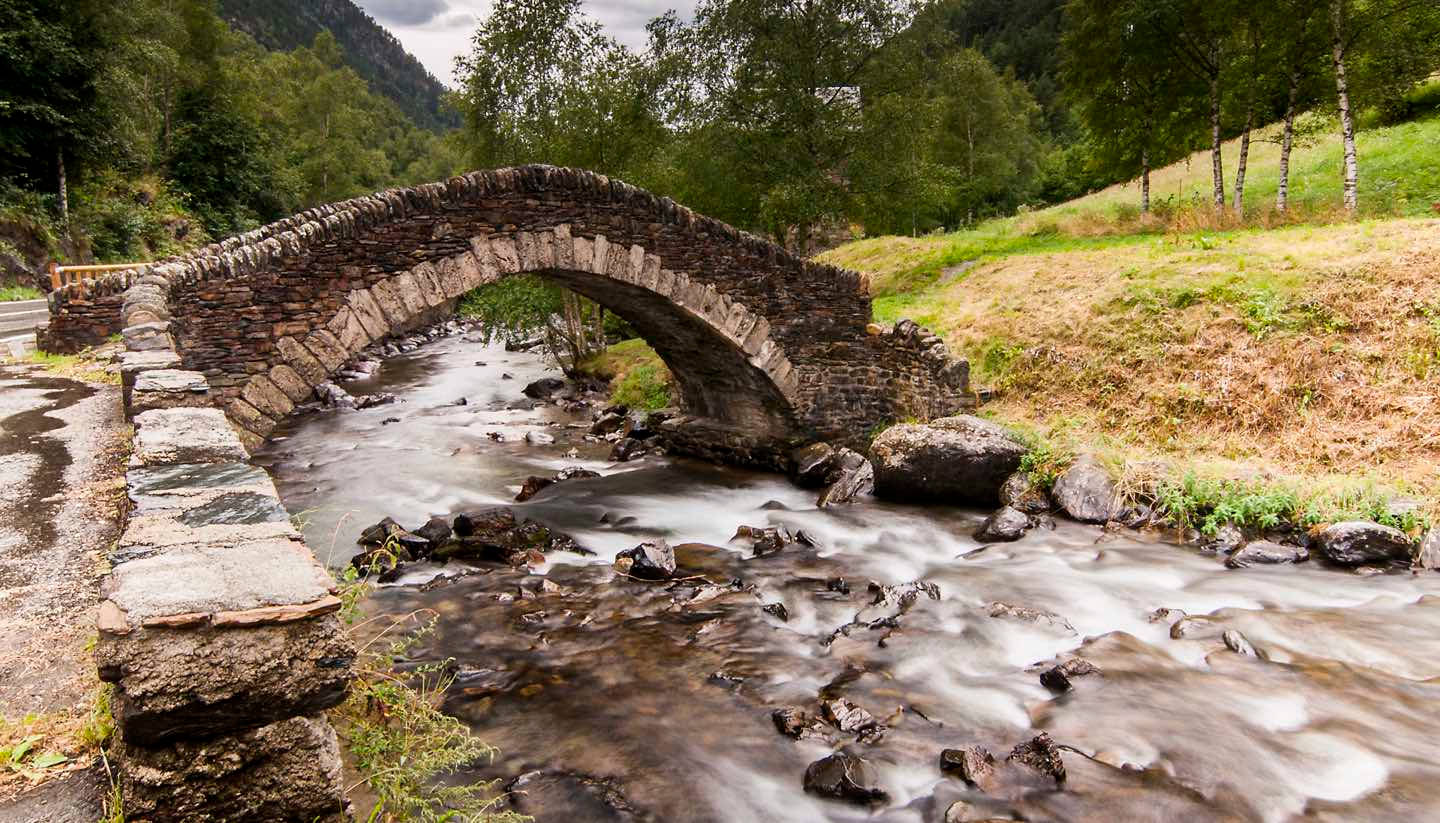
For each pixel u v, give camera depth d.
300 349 10.41
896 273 24.25
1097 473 11.65
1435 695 6.79
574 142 22.47
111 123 31.58
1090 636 8.26
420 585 9.67
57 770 3.22
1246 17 20.50
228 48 48.81
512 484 15.07
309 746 2.87
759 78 23.55
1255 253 15.17
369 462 16.67
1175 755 6.09
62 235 29.31
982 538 11.27
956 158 42.88
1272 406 11.98
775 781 5.96
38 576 4.95
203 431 4.91
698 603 9.18
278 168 48.31
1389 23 19.14
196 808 2.69
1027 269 19.80
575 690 7.24
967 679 7.47
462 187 11.23
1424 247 13.13
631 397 21.09
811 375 15.27
